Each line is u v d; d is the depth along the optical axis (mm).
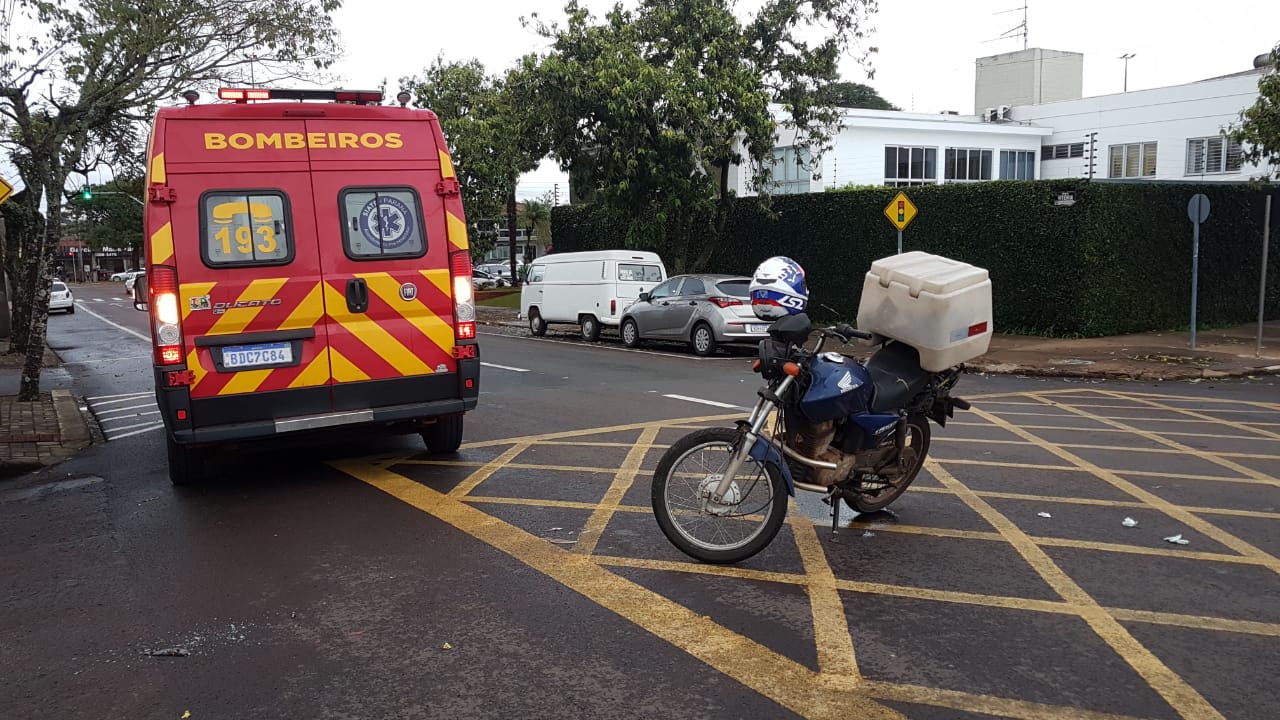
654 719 3373
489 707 3484
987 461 7531
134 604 4609
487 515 6074
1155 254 18047
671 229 23359
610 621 4293
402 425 7547
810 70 21516
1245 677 3664
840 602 4508
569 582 4812
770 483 4996
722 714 3408
